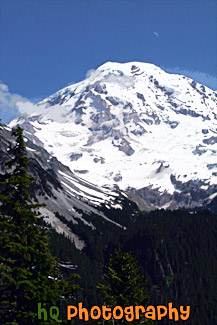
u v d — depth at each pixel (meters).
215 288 167.38
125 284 63.97
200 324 141.25
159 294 162.12
